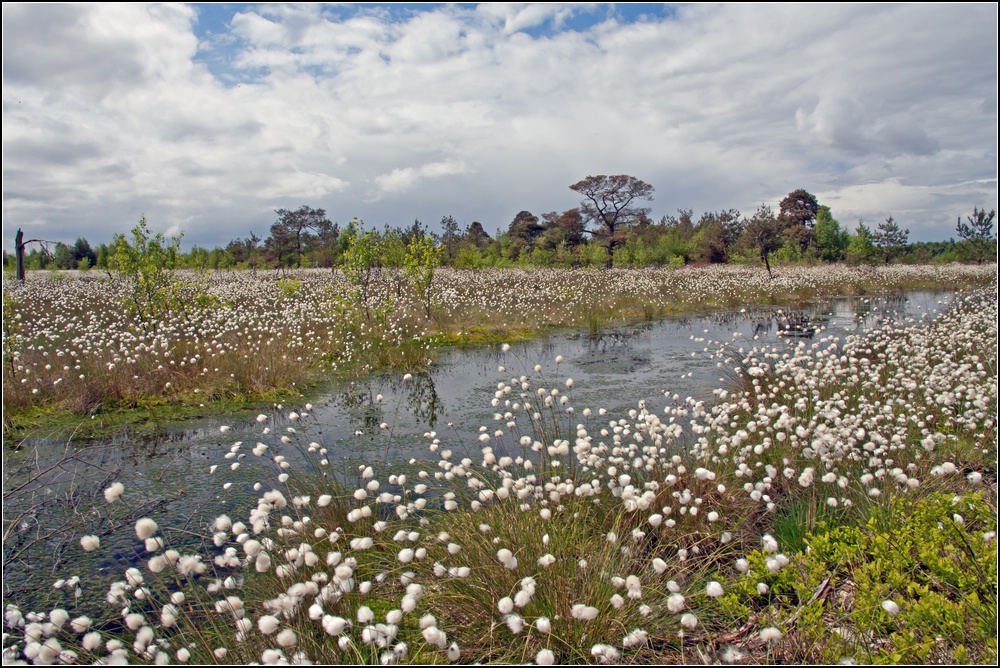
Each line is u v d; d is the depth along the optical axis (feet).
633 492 10.74
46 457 17.60
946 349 25.98
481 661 8.75
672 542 11.64
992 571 9.05
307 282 70.08
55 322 36.29
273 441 19.04
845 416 15.74
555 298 53.98
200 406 22.74
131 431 20.01
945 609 8.50
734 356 29.12
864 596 9.08
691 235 156.25
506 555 8.33
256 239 162.09
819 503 12.73
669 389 25.00
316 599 8.66
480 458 17.10
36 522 13.51
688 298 58.03
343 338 34.19
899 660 7.69
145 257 35.96
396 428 20.33
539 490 12.27
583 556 10.57
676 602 7.89
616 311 49.96
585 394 24.35
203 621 9.81
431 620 7.66
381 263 66.64
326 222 156.46
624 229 170.40
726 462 14.05
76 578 10.57
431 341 35.96
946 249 133.90
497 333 39.60
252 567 11.48
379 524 10.61
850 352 23.30
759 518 12.76
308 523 12.03
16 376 23.39
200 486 15.53
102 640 9.50
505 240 156.25
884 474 13.11
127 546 12.62
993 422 15.87
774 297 60.95
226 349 29.50
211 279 77.25
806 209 145.07
